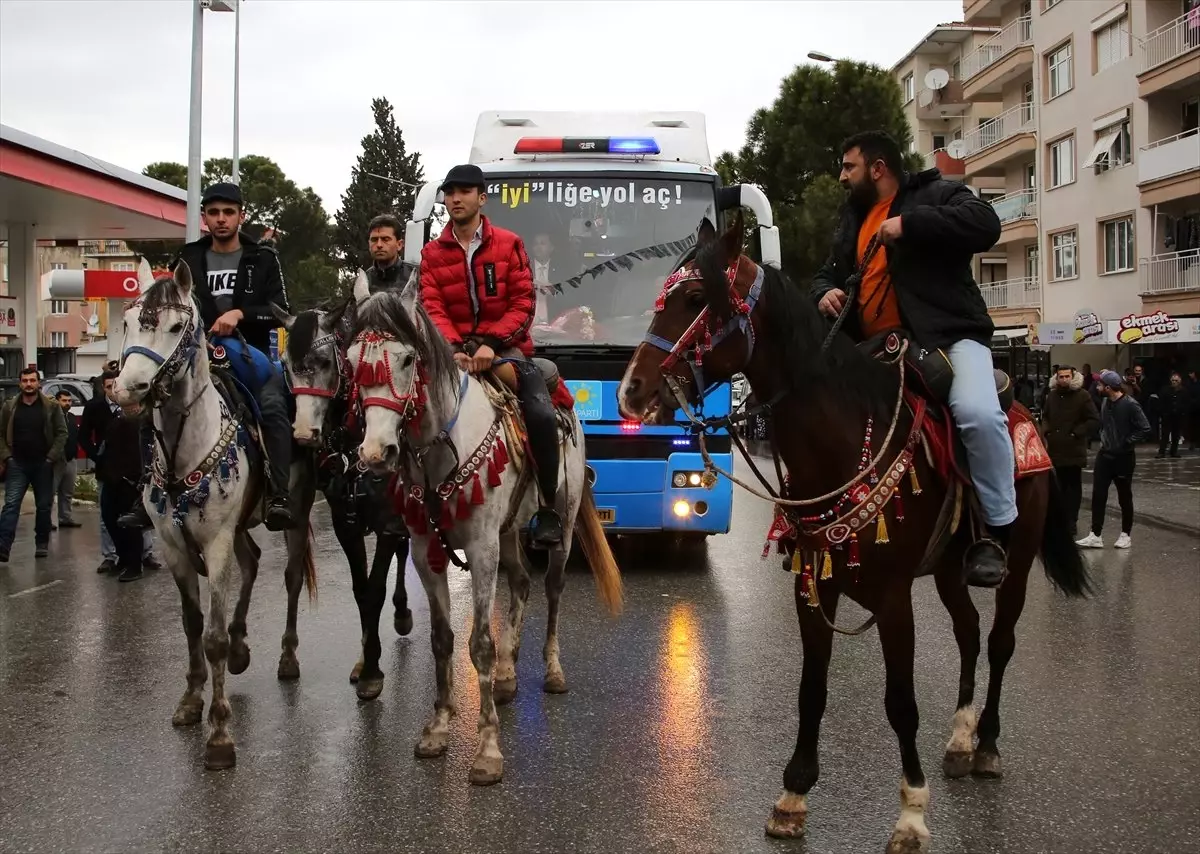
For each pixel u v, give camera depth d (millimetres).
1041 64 33750
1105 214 30250
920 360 4328
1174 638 7602
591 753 5195
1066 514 5254
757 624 7969
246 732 5516
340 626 8016
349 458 6062
